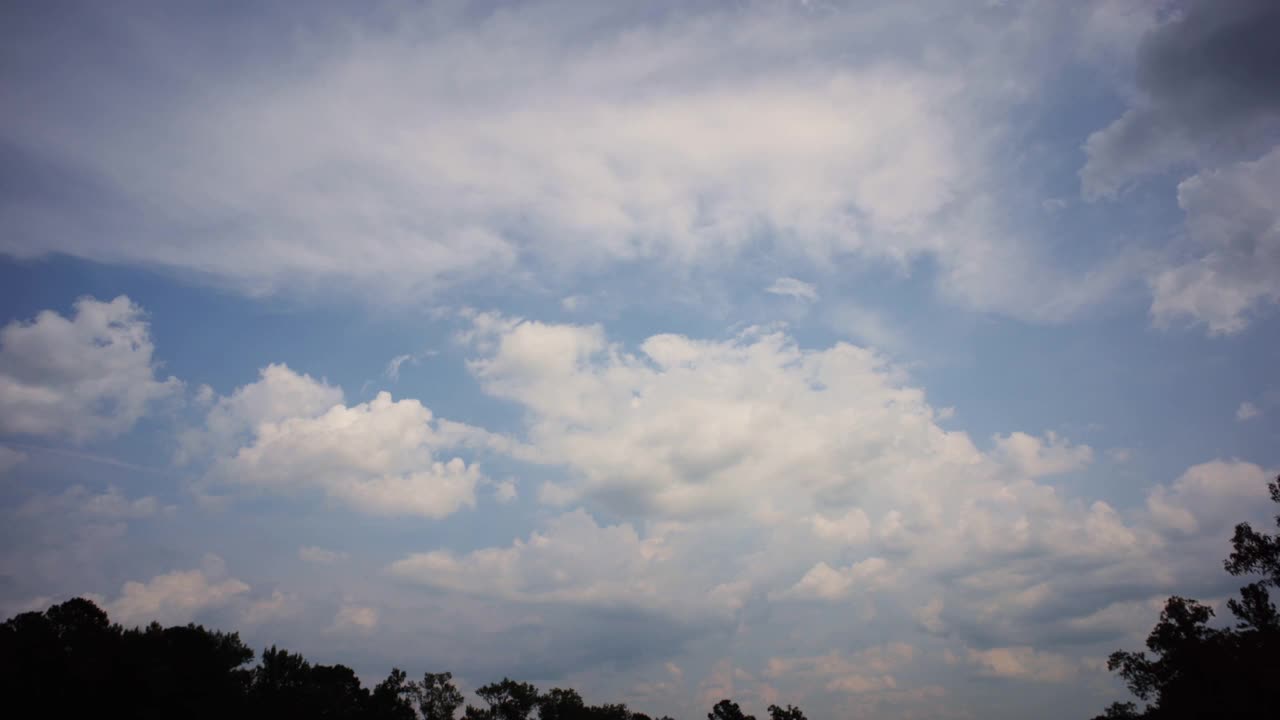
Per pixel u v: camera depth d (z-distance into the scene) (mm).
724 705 150000
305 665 117125
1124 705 126125
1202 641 82000
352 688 125750
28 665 85875
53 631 94312
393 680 132125
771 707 142875
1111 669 89875
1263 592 80000
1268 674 71188
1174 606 87000
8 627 92062
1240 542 82562
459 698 134250
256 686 109812
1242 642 78312
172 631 104125
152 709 89125
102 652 91188
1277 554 79562
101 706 86375
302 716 105688
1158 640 86188
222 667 102562
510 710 141625
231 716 98500
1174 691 82062
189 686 96750
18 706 81625
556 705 145000
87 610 100625
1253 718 74312
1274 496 79562
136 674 89500
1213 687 77562
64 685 84812
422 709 132875
